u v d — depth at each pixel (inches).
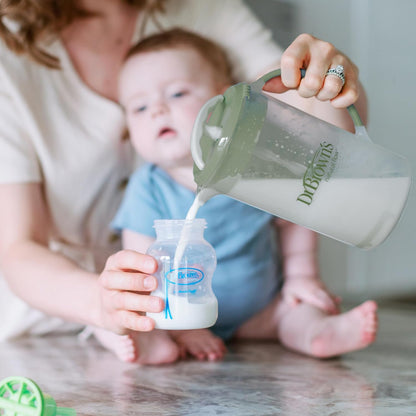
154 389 51.5
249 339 76.4
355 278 137.3
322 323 65.7
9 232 66.9
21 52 72.2
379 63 139.7
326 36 134.6
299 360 63.6
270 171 45.0
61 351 69.9
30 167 70.0
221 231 72.2
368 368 59.1
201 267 48.3
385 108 140.7
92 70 77.1
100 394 50.0
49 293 57.0
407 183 47.9
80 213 75.8
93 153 74.4
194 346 65.8
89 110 75.5
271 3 127.0
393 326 87.4
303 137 45.6
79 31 76.7
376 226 47.6
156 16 81.4
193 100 73.5
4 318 77.5
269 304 75.0
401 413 43.2
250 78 79.9
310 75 46.6
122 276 46.8
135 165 79.6
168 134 73.1
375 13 138.6
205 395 49.3
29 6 71.5
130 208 73.0
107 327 51.6
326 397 48.1
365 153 47.1
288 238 77.4
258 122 44.2
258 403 46.7
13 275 61.7
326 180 45.9
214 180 44.7
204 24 82.4
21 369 60.1
